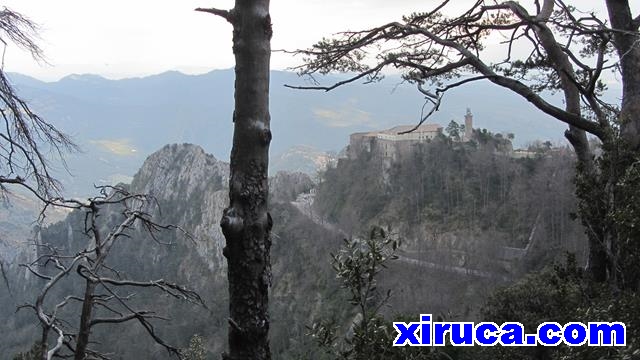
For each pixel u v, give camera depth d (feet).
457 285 135.95
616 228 19.08
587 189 21.59
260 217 13.85
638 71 24.16
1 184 22.08
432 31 27.45
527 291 28.25
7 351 155.22
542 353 24.03
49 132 22.58
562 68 25.14
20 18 21.07
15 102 21.17
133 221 22.81
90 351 22.07
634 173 18.69
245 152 13.84
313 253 216.33
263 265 13.91
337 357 15.06
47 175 22.47
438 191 215.31
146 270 260.62
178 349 21.93
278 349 173.17
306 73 25.76
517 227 173.68
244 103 13.84
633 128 23.54
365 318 14.97
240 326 13.74
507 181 196.34
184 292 21.45
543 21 24.17
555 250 145.38
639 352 14.47
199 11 14.03
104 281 20.47
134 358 167.53
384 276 136.67
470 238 176.65
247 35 13.74
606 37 24.62
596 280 22.53
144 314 21.31
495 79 23.48
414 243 182.50
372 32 24.80
